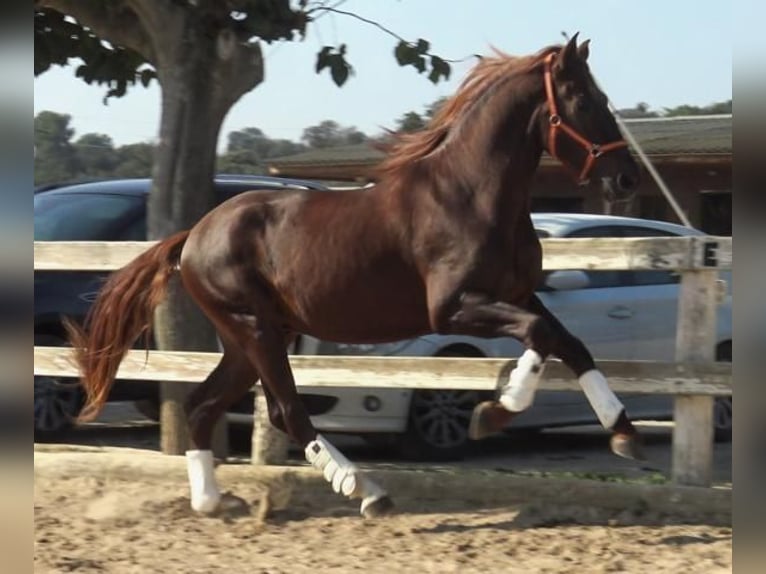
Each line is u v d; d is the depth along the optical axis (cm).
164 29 827
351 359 759
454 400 891
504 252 644
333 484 670
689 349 707
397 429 868
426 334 691
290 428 692
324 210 689
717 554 622
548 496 725
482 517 712
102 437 1041
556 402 920
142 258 733
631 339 945
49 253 837
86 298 923
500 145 650
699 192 1908
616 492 711
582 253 723
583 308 928
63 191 987
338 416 858
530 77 652
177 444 824
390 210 666
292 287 687
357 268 669
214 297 709
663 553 625
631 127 2275
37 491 791
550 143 649
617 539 655
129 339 733
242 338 705
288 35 840
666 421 1111
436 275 646
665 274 977
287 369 701
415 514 724
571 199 1994
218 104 839
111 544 667
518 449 1015
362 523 704
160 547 659
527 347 624
